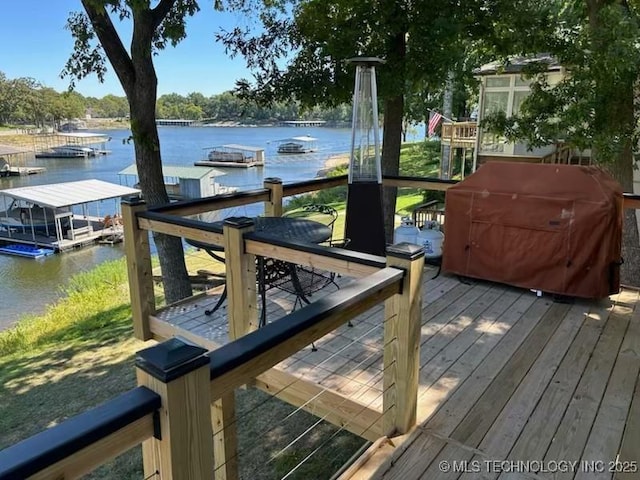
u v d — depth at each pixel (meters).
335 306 1.49
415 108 21.69
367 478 1.90
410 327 2.00
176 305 3.91
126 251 3.48
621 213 3.60
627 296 3.79
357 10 5.58
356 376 2.67
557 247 3.58
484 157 12.73
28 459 0.75
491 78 12.02
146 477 1.04
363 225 3.92
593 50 5.45
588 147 5.98
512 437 2.15
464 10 5.53
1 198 23.30
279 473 3.68
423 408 2.37
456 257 4.07
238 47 6.32
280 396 2.77
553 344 3.02
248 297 2.79
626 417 2.29
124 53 5.96
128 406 0.92
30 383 6.04
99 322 8.25
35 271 14.52
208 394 1.06
